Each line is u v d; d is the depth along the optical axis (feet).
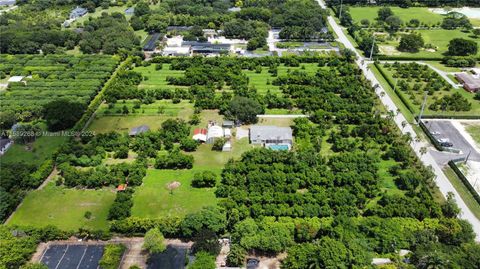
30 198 557.74
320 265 431.84
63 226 511.40
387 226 482.28
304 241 484.74
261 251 474.90
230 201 527.40
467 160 634.02
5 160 629.92
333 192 548.72
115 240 493.36
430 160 634.84
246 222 482.69
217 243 467.93
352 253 437.17
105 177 577.84
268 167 593.42
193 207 540.52
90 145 648.79
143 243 476.54
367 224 490.08
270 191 549.54
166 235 497.05
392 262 450.30
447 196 544.62
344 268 423.23
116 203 530.68
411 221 499.92
